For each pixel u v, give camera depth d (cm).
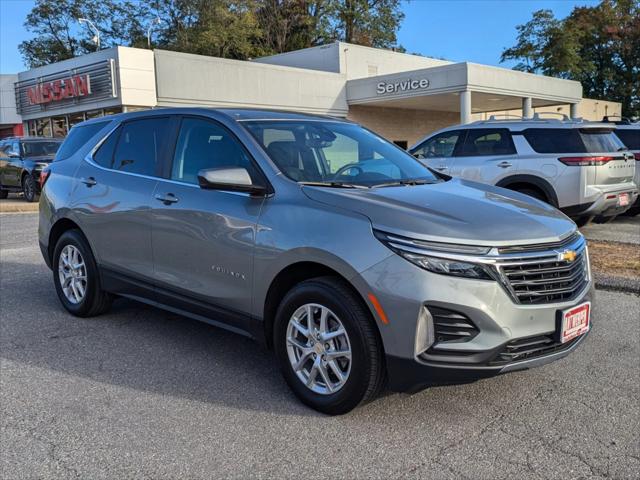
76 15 4844
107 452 311
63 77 2456
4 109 3841
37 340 489
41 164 1706
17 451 313
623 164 867
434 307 306
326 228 340
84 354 456
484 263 309
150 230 450
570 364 432
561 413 355
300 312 358
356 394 333
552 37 4284
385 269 313
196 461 302
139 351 462
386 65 3338
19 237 1051
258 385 397
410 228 316
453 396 378
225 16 4116
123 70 2155
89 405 367
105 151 529
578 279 352
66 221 549
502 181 882
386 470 293
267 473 291
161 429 336
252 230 374
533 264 322
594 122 869
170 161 457
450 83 2541
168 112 478
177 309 449
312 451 311
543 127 870
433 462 300
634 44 4791
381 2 5116
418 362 309
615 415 352
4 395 382
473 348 306
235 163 409
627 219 1233
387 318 312
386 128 3272
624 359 441
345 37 5125
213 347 473
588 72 4738
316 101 2864
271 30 4822
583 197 824
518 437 326
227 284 395
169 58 2273
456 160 937
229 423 343
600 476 287
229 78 2477
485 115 3922
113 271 498
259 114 445
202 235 407
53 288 666
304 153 415
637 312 557
